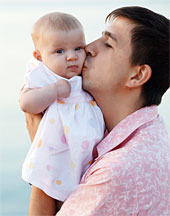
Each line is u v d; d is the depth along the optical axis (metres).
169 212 1.43
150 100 1.55
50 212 1.54
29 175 1.50
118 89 1.54
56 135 1.51
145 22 1.50
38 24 1.61
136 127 1.50
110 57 1.53
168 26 1.53
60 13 1.63
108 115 1.59
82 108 1.55
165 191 1.42
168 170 1.44
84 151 1.50
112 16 1.59
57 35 1.55
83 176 1.46
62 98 1.54
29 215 1.54
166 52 1.51
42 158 1.50
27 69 1.63
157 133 1.50
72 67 1.57
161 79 1.54
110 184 1.33
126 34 1.52
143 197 1.35
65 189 1.51
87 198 1.37
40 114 1.58
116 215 1.34
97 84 1.55
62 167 1.52
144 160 1.38
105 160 1.40
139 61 1.50
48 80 1.55
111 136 1.51
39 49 1.62
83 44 1.60
